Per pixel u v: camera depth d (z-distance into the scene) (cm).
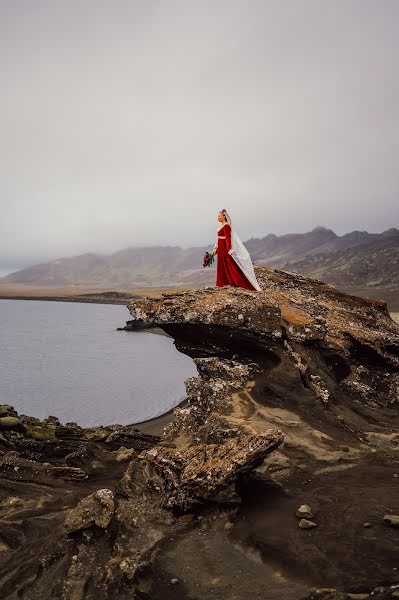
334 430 1230
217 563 704
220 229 1656
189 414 1353
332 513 782
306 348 1555
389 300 15662
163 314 1488
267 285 1967
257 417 1272
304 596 579
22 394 4262
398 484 899
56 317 16950
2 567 815
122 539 823
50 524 995
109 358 7006
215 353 1519
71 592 704
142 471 1102
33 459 1583
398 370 1675
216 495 893
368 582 577
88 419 3303
